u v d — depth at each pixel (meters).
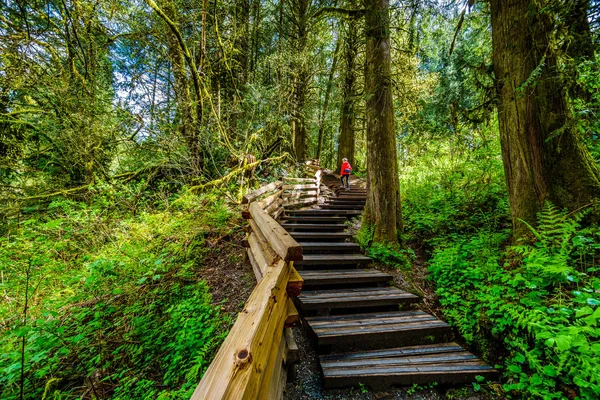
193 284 3.88
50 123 6.78
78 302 3.64
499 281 3.31
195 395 0.88
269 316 1.68
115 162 9.25
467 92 6.62
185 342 2.75
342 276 3.99
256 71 13.84
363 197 9.38
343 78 11.44
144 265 4.06
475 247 4.18
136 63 9.20
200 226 5.56
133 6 7.68
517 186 3.65
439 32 7.39
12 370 2.29
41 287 3.94
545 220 3.14
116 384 2.53
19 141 6.98
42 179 7.45
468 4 4.56
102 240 5.40
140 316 3.27
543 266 2.71
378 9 5.29
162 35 8.50
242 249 4.93
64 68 7.30
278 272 2.11
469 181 6.25
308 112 15.71
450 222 5.41
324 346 2.84
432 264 4.36
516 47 3.57
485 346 2.86
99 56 8.65
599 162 3.77
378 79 5.39
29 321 3.09
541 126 3.47
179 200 6.77
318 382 2.50
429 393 2.45
